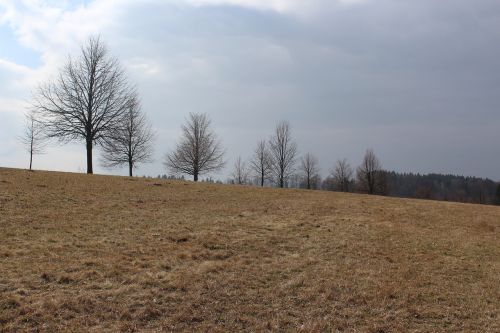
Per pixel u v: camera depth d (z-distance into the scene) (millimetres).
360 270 11781
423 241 15734
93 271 9992
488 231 18641
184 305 8812
